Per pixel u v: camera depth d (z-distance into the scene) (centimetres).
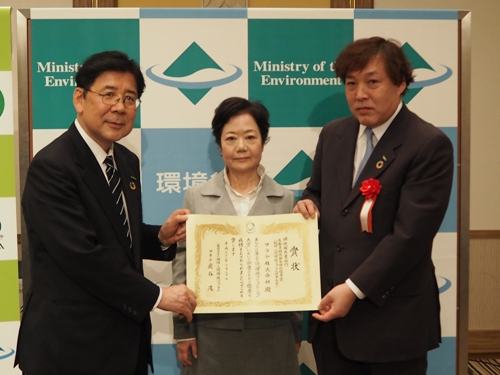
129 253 168
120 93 165
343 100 222
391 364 169
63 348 157
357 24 219
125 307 161
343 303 160
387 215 165
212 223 176
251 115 178
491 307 327
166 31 215
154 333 222
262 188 183
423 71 221
